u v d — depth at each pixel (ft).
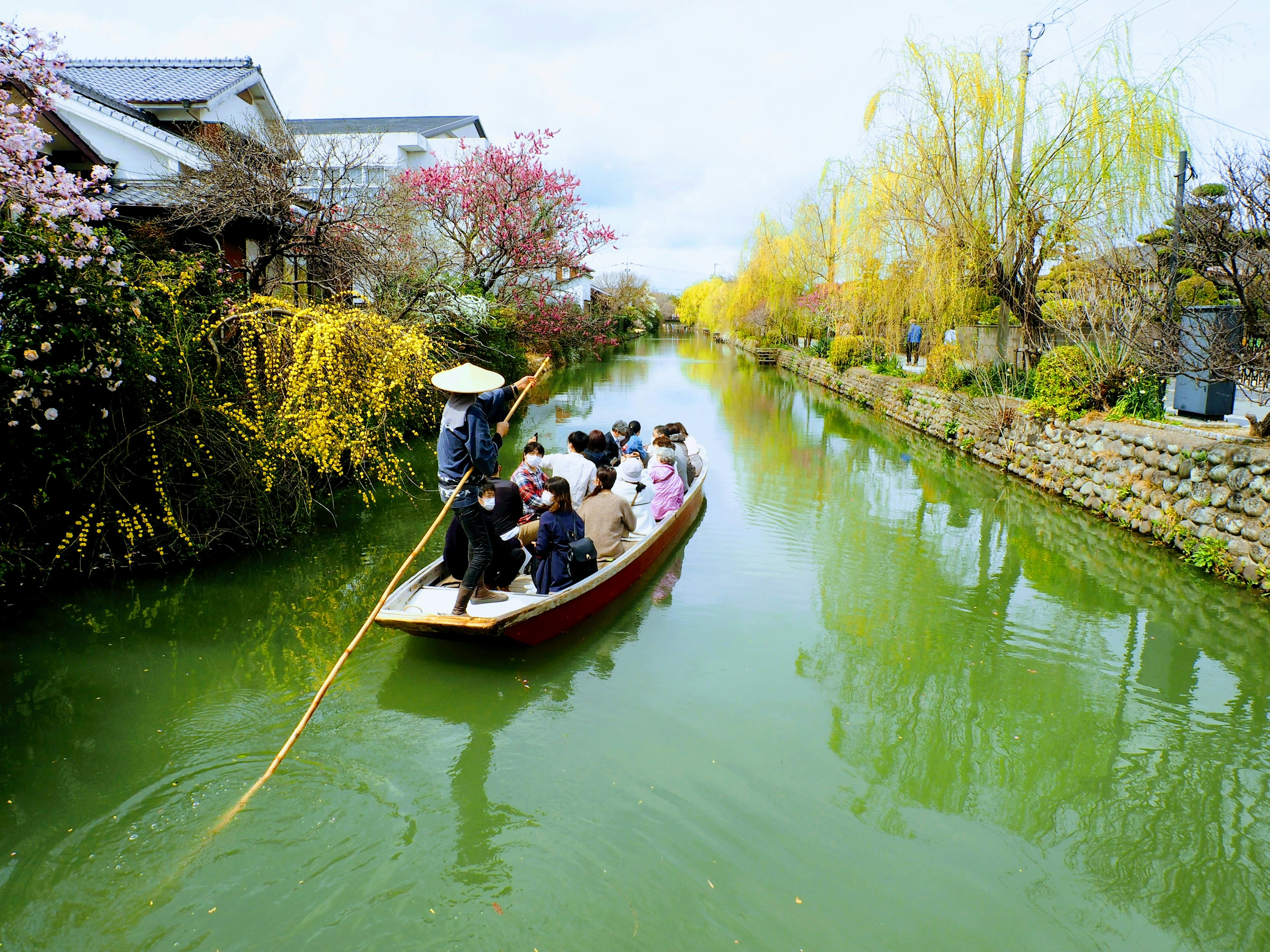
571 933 9.77
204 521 21.79
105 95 42.24
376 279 34.37
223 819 11.64
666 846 11.44
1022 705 15.96
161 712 14.48
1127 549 25.99
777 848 11.50
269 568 21.49
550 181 49.85
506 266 51.19
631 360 115.96
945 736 14.74
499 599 17.42
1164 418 31.35
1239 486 23.08
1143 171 35.91
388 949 9.45
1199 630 19.72
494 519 17.60
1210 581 22.84
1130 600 21.57
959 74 40.75
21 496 17.97
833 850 11.51
